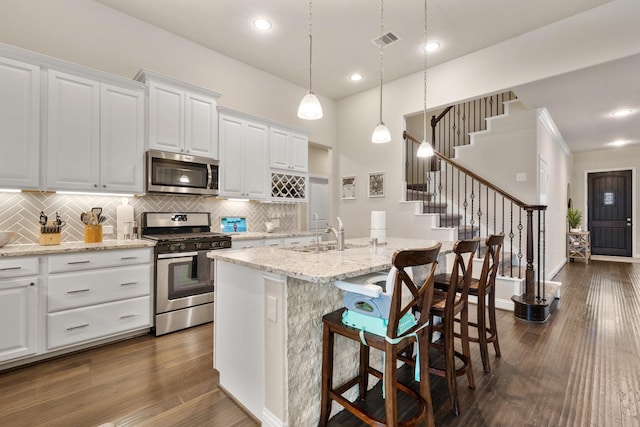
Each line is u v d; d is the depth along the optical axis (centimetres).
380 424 139
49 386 203
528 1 295
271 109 460
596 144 691
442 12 315
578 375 220
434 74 431
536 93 383
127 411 180
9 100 234
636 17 283
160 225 337
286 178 445
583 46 311
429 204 493
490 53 377
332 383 181
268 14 323
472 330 310
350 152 543
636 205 727
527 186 461
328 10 315
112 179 285
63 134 259
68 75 261
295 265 160
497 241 236
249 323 181
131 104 296
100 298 256
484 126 584
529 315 332
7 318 216
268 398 166
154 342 272
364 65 431
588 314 352
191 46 374
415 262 137
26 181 241
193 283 309
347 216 547
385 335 143
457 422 172
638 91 375
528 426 169
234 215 414
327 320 164
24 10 269
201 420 174
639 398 192
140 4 309
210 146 352
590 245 765
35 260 227
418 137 670
